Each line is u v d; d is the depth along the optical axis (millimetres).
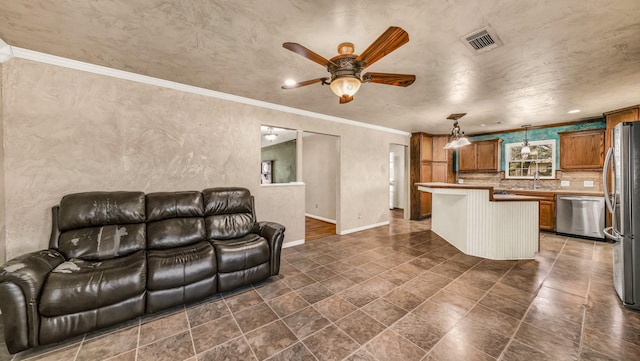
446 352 1588
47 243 2240
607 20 1621
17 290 1519
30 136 2182
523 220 3295
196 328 1846
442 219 4438
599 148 4340
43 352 1593
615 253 2348
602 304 2141
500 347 1630
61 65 2289
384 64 2299
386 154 5559
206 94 3102
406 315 2004
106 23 1730
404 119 4648
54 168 2283
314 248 3832
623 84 2764
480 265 3084
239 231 2883
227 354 1574
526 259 3289
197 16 1643
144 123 2711
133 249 2244
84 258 2041
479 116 4336
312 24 1721
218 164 3219
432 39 1876
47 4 1517
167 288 2016
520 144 5516
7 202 2096
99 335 1761
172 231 2488
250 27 1768
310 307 2133
